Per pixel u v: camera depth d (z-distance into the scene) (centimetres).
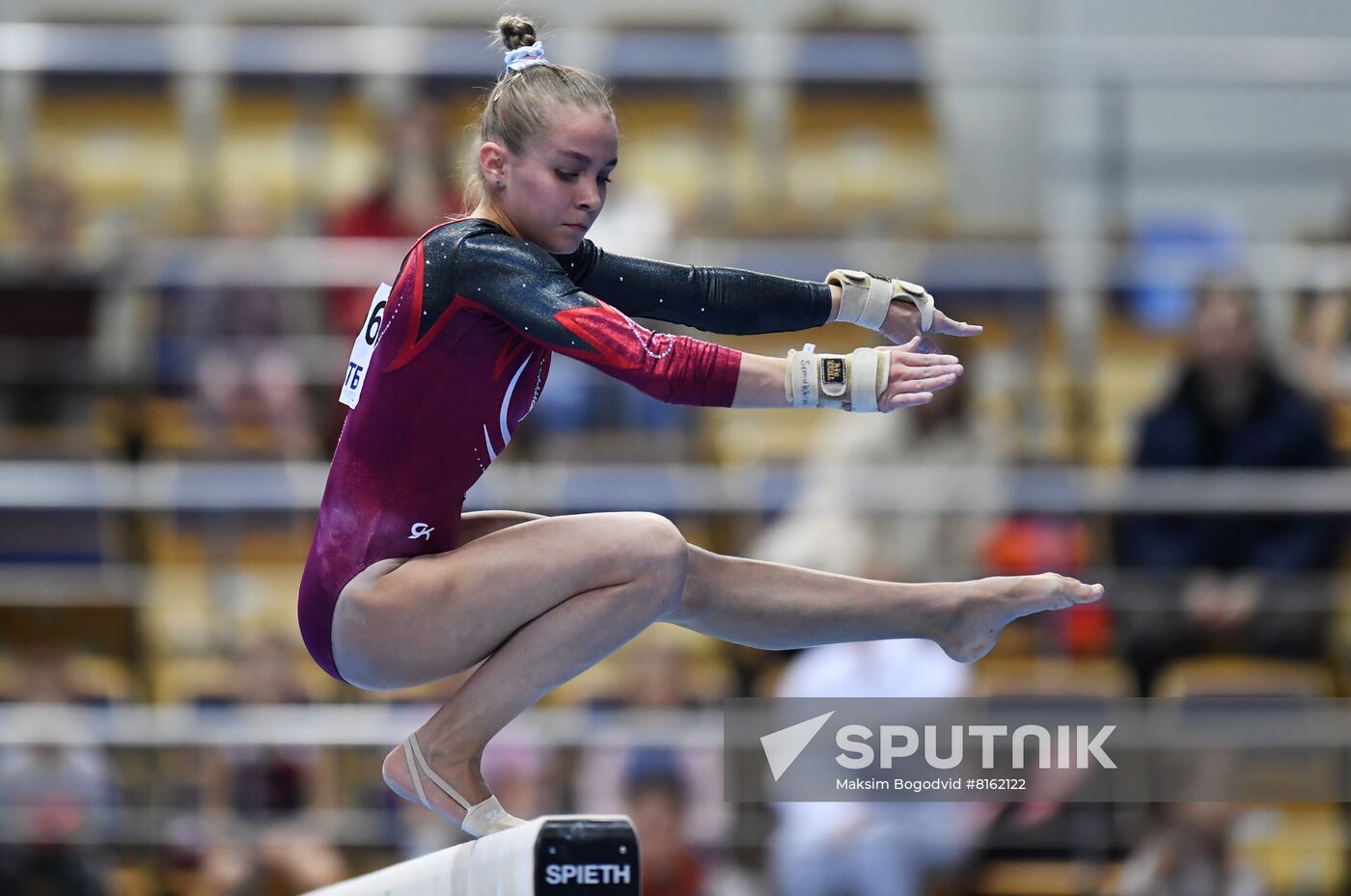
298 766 2039
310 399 2227
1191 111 3077
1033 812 1925
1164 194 3039
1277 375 2195
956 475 2175
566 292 948
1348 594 2139
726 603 1045
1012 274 2422
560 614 980
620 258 1068
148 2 3058
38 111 3044
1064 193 3072
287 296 2259
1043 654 2189
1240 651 2119
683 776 1975
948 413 2220
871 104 3155
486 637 988
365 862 2048
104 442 2206
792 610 1049
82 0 3059
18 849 1972
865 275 1077
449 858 970
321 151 2984
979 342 2550
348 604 989
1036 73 2822
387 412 998
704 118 3122
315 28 2981
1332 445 2267
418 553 1014
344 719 2020
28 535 2219
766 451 2570
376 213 2400
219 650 2247
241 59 2269
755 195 3014
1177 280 2409
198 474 2106
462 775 980
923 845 1900
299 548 2381
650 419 2266
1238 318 2183
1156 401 2331
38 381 2241
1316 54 2314
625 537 981
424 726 997
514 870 871
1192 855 1980
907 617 1058
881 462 2198
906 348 988
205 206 2831
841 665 1962
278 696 2094
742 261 2291
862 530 2150
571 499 2094
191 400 2250
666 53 2431
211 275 2212
